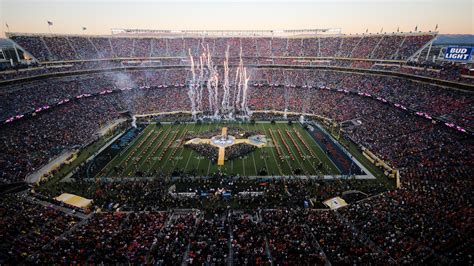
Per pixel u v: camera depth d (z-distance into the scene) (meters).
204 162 52.12
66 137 59.16
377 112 68.62
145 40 101.50
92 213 35.62
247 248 26.72
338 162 52.00
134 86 86.88
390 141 55.69
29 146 52.50
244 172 48.12
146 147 58.91
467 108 54.62
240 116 78.31
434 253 25.50
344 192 40.69
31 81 69.75
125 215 33.53
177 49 101.69
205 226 31.31
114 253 25.64
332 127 70.19
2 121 55.31
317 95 84.25
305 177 46.28
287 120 76.19
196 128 70.50
